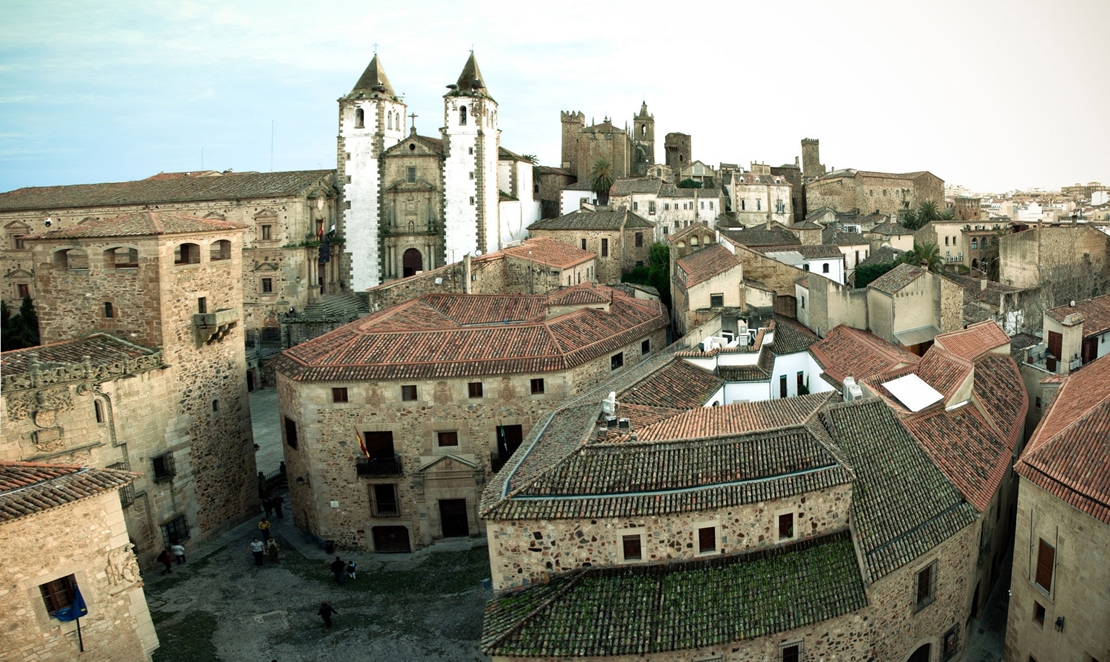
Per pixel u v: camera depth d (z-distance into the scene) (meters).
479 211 87.19
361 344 45.34
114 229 42.88
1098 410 27.64
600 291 57.78
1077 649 25.47
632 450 28.88
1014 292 66.62
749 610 25.89
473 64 87.75
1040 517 27.36
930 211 130.25
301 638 34.41
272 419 69.19
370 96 87.38
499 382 43.03
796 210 145.50
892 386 38.66
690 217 108.81
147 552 41.84
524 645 25.34
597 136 132.62
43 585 26.28
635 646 25.02
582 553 27.47
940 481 31.58
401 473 43.53
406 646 33.38
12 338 80.88
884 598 27.72
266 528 45.50
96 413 39.03
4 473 27.16
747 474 27.72
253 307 85.62
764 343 47.50
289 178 88.69
